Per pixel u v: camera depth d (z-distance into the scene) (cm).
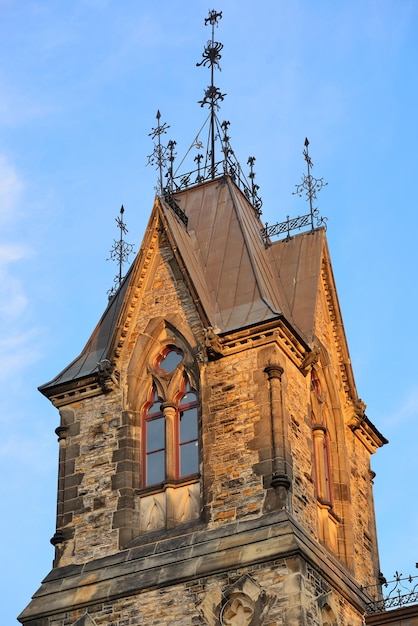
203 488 5175
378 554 5822
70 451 5559
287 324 5362
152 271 5753
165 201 6012
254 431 5178
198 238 5953
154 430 5478
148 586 5006
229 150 6341
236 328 5372
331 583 5050
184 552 5034
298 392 5406
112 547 5247
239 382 5306
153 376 5556
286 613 4706
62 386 5675
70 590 5184
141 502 5331
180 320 5584
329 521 5444
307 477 5250
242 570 4866
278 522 4925
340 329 5953
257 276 5666
